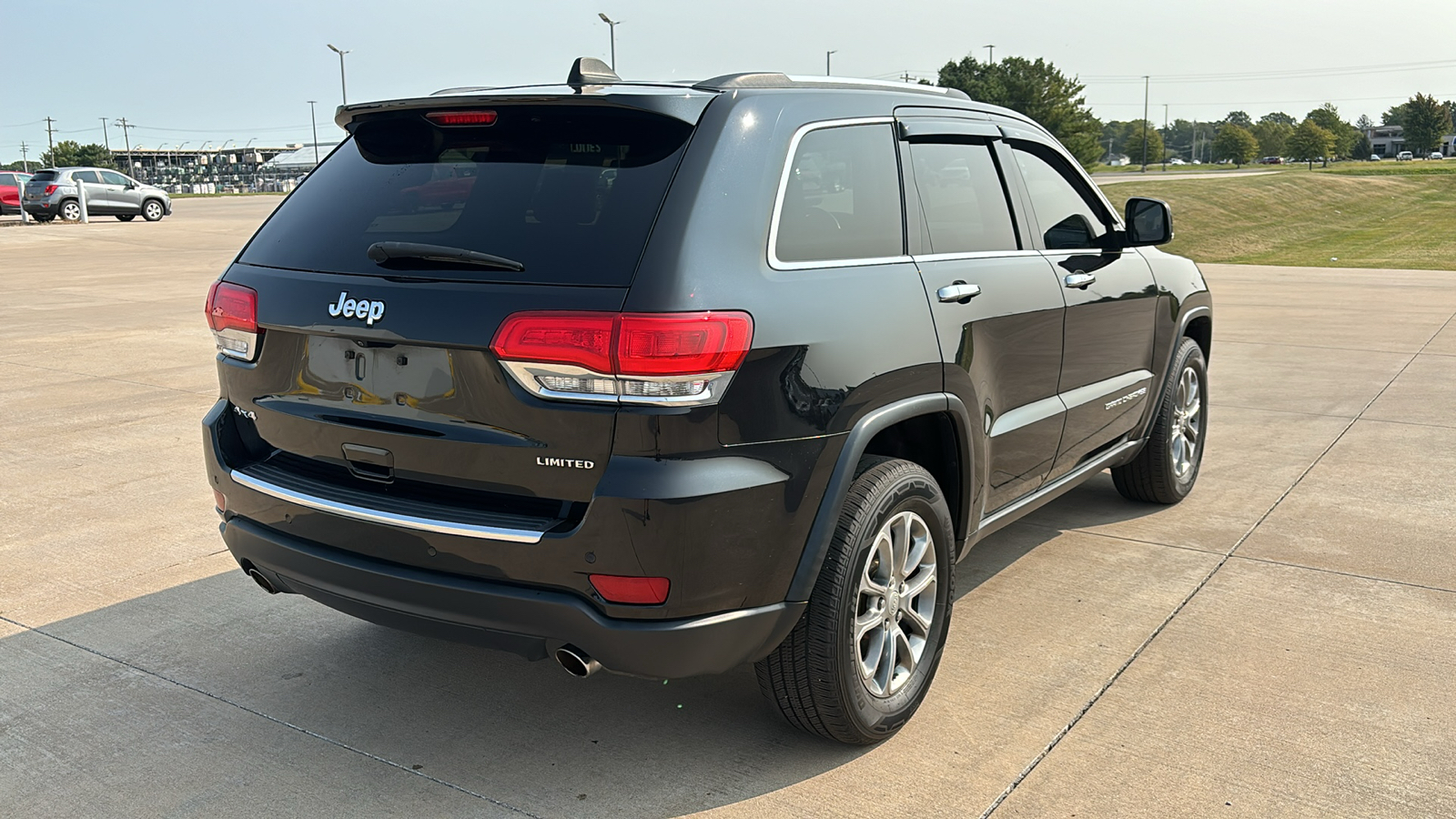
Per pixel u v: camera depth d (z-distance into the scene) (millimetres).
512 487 2510
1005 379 3441
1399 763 2844
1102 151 96938
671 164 2547
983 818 2613
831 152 2920
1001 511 3646
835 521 2701
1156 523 4875
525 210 2592
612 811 2670
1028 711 3139
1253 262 23234
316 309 2729
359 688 3326
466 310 2479
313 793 2756
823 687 2762
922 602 3139
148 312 12234
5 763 2887
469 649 3617
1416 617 3785
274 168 124375
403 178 2854
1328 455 6051
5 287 15094
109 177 32250
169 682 3357
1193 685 3283
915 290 3021
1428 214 44250
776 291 2568
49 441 6254
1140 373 4582
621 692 3312
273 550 2895
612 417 2365
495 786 2783
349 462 2789
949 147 3455
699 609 2469
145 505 5078
